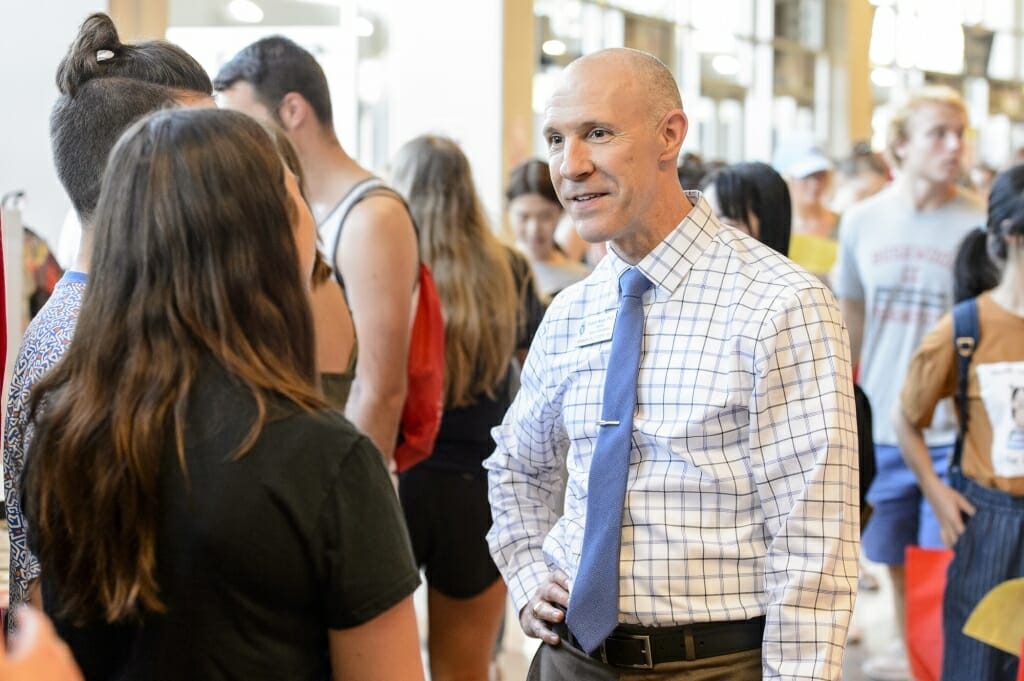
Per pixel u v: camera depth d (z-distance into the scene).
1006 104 16.81
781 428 1.83
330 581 1.39
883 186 7.41
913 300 4.12
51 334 1.69
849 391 1.84
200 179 1.40
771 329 1.83
